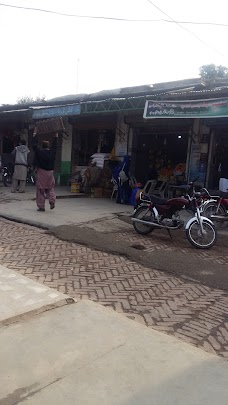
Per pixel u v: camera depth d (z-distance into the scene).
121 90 13.62
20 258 5.93
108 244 6.72
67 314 3.87
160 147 12.63
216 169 11.39
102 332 3.53
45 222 8.36
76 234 7.32
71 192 13.23
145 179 12.95
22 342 3.27
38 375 2.83
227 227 9.07
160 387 2.76
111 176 13.06
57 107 12.06
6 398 2.56
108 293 4.69
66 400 2.57
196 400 2.65
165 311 4.24
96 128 13.95
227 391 2.77
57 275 5.24
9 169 15.45
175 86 11.90
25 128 16.77
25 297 4.16
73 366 2.96
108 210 10.17
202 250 6.98
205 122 10.83
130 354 3.17
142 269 5.67
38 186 9.48
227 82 10.29
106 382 2.79
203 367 3.05
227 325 3.95
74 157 15.05
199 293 4.82
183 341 3.54
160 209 7.53
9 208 9.92
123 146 13.20
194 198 7.23
